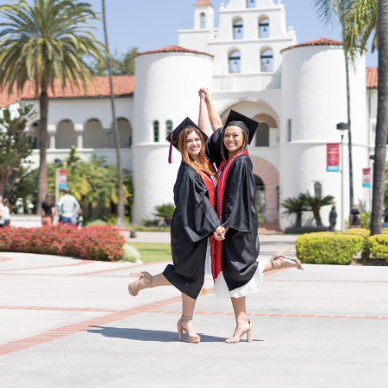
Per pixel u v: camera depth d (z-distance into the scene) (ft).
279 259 18.70
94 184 135.33
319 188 131.23
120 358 16.60
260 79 141.59
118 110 150.10
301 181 131.75
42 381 14.17
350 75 131.03
